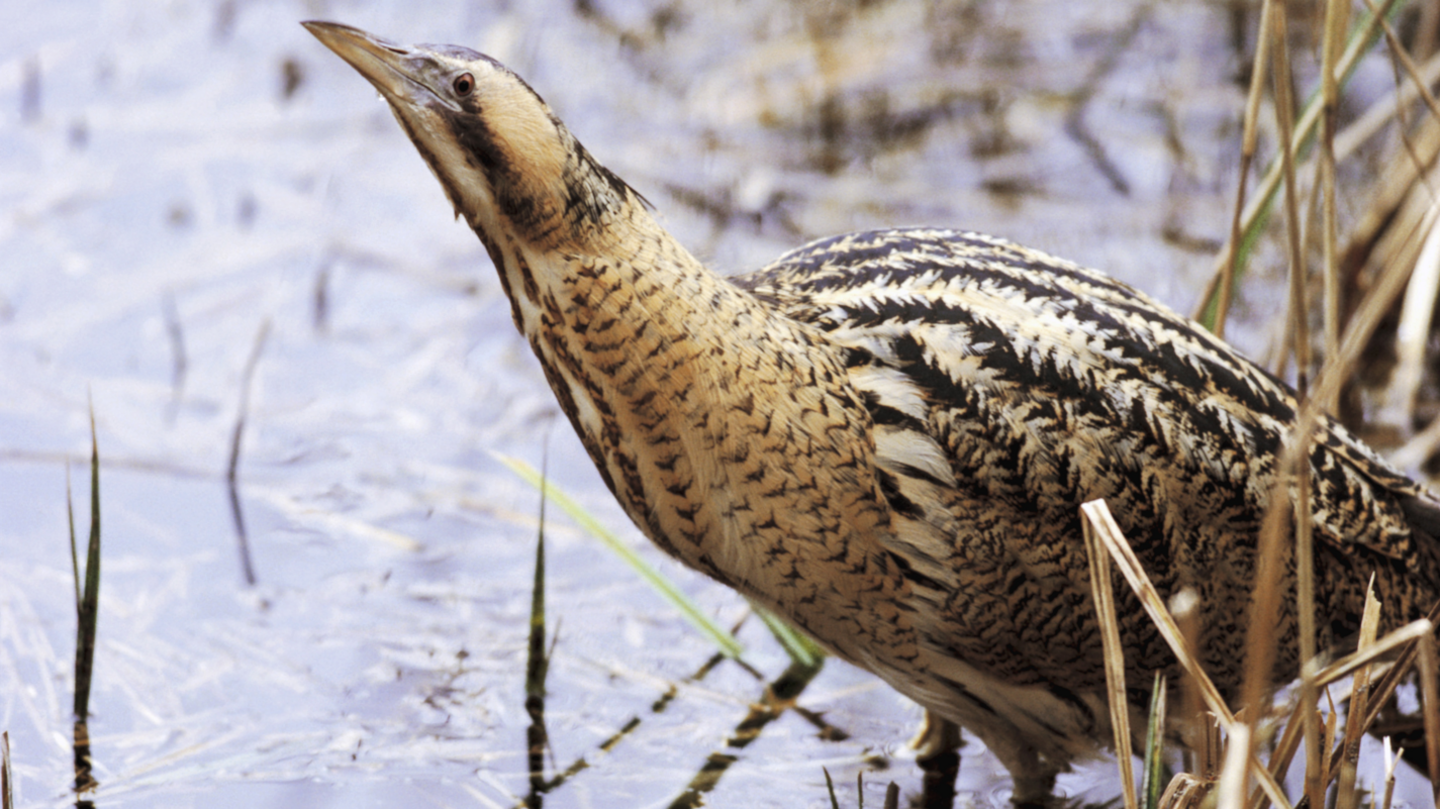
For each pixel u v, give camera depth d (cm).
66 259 986
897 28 1123
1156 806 502
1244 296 869
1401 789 602
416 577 752
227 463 827
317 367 904
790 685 686
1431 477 748
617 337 521
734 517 543
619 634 717
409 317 944
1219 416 558
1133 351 554
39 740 643
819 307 555
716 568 566
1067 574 560
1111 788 618
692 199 999
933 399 543
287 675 687
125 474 820
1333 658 602
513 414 865
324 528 781
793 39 1139
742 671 694
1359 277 825
